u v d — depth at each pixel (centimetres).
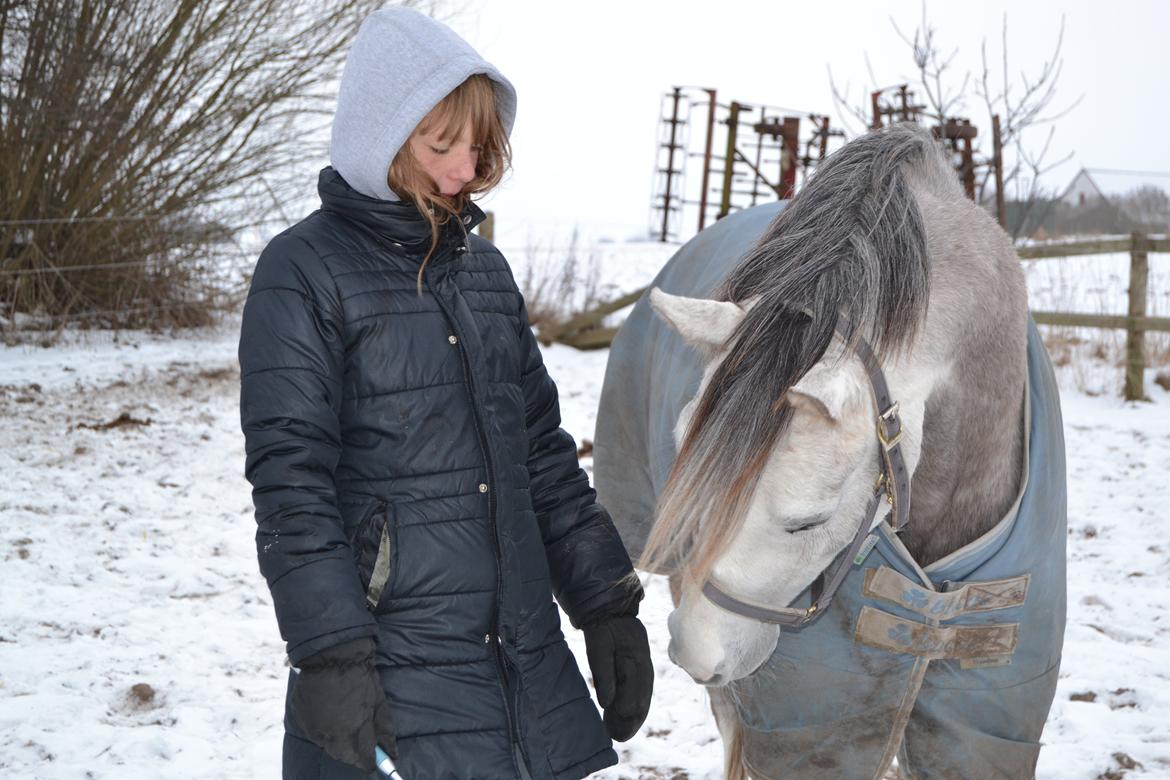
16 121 901
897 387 157
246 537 443
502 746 149
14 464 530
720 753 283
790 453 147
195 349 912
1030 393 186
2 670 309
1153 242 716
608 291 1042
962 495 176
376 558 147
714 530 147
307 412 142
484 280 165
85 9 884
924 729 186
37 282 937
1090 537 456
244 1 931
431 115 146
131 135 920
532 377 173
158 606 368
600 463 293
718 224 269
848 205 162
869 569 175
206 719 290
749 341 151
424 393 151
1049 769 269
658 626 368
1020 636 180
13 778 254
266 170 997
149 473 530
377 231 151
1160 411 688
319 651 134
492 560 152
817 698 183
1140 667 328
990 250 175
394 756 141
